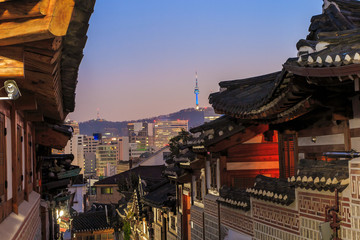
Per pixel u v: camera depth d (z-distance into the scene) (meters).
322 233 7.47
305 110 8.90
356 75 5.97
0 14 3.12
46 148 17.20
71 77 6.24
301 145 11.09
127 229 37.12
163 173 23.73
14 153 7.70
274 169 15.83
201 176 18.47
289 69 7.24
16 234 6.27
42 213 14.38
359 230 7.02
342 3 10.49
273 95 9.05
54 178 18.09
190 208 20.50
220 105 14.20
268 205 10.88
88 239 43.56
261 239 11.38
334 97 8.30
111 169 164.38
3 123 6.79
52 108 9.76
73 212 45.62
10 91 3.92
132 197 33.72
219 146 15.49
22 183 9.53
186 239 22.09
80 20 3.67
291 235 9.59
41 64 4.52
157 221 28.73
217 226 15.99
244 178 15.70
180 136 35.44
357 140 8.52
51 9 3.15
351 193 7.23
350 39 6.34
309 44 8.06
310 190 8.69
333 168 7.88
